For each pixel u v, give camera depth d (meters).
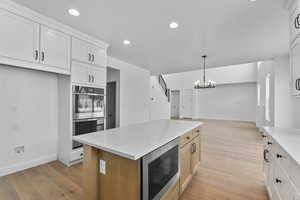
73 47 2.58
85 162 1.39
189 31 2.56
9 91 2.33
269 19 2.14
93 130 2.92
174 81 10.84
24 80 2.49
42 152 2.71
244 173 2.42
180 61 4.45
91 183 1.34
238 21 2.21
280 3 1.77
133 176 1.11
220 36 2.74
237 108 8.99
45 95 2.74
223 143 4.13
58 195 1.84
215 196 1.84
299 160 0.98
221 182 2.16
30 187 1.99
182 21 2.25
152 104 7.47
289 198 1.15
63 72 2.45
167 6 1.89
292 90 1.69
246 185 2.08
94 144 1.27
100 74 3.07
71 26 2.45
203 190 1.96
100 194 1.32
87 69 2.82
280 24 2.28
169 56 3.96
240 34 2.64
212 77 9.23
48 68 2.25
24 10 1.96
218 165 2.71
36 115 2.63
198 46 3.24
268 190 1.82
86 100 2.80
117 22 2.30
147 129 1.91
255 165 2.71
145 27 2.45
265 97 5.60
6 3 1.83
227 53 3.68
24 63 2.00
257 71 7.46
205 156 3.15
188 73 10.20
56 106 2.89
